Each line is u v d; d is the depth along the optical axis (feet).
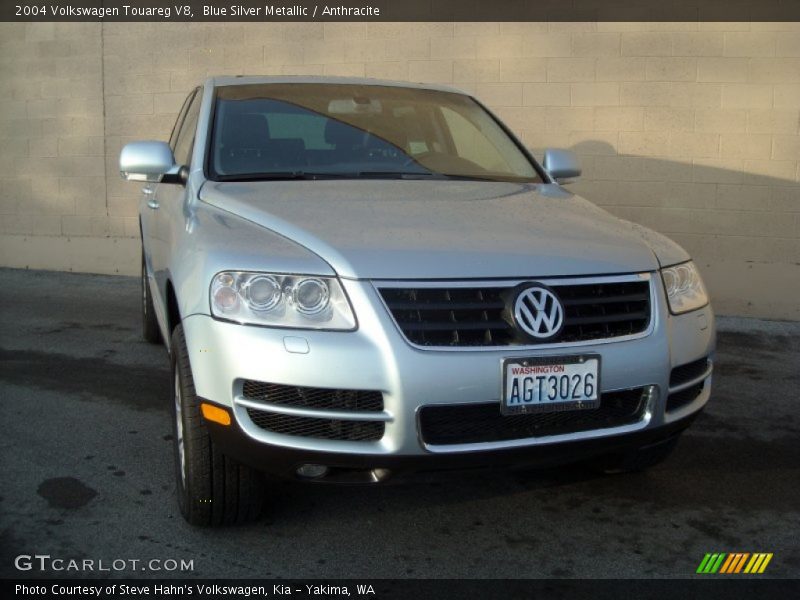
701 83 24.35
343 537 10.75
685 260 11.27
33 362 18.62
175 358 10.88
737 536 11.03
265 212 10.71
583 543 10.75
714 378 18.47
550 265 9.94
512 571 10.03
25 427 14.51
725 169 24.43
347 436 9.30
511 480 12.59
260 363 9.09
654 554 10.52
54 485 12.12
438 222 10.64
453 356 9.20
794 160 24.02
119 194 30.27
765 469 13.34
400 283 9.33
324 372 9.00
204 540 10.57
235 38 28.32
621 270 10.32
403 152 13.87
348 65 27.27
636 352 9.98
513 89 25.80
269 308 9.25
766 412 16.25
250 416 9.33
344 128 14.06
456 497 11.97
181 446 10.80
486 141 15.15
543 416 9.72
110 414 15.23
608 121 25.14
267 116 13.89
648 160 24.95
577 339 9.83
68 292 26.89
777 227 24.22
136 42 29.40
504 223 10.89
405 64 26.71
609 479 12.73
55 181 31.07
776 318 24.13
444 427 9.37
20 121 31.30
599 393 9.75
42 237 31.24
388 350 9.07
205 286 9.61
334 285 9.31
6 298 25.82
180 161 15.01
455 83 26.27
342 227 10.17
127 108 29.81
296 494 11.90
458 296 9.48
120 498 11.72
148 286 19.40
